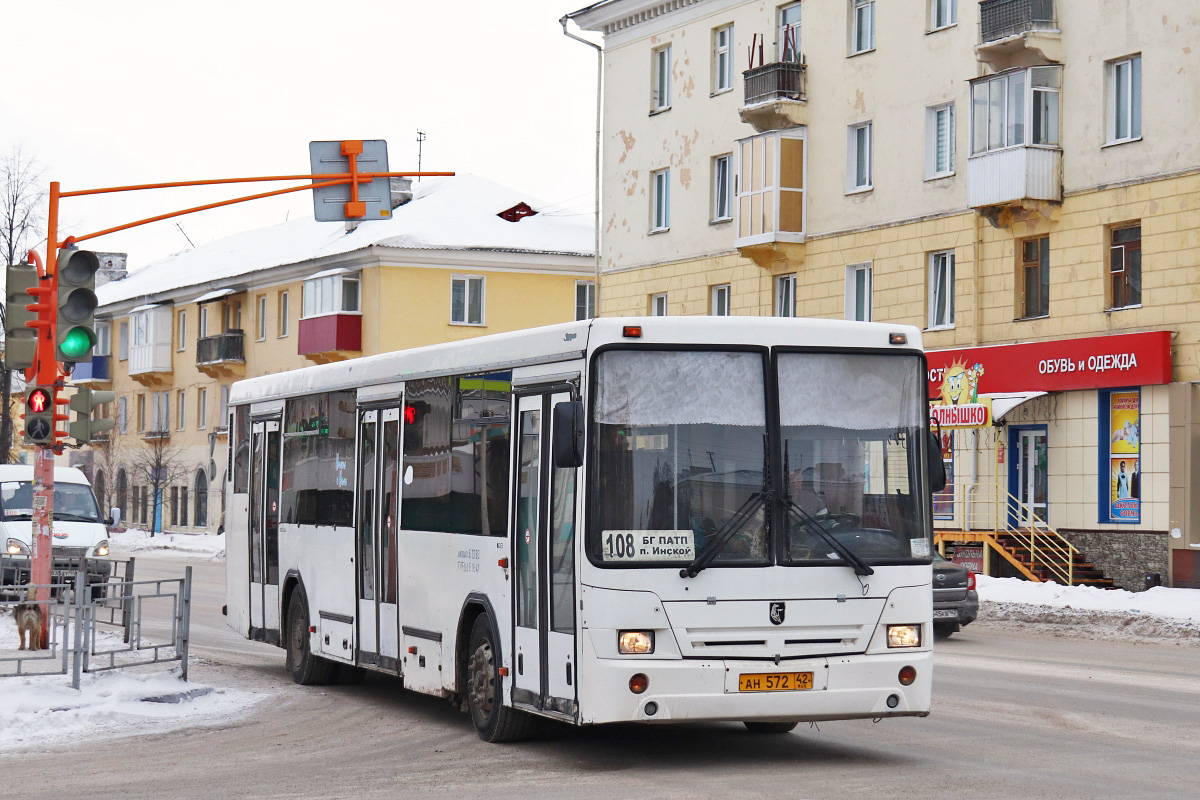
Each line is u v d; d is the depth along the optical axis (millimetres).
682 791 9391
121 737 12164
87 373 81375
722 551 10109
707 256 40781
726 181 40594
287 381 16641
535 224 60594
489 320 57969
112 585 14922
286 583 16281
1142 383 29047
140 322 75188
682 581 9992
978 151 32344
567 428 9820
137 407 78438
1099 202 30453
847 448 10469
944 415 33312
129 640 15273
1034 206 31172
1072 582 29891
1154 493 29078
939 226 34031
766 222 37719
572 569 10203
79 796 9578
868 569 10250
